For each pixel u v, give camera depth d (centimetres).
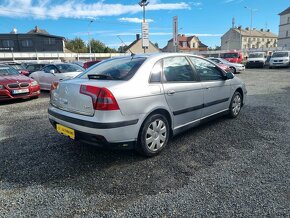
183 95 397
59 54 4509
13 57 4044
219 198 264
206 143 419
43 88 1118
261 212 241
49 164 346
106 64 408
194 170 327
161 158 363
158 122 366
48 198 268
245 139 435
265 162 346
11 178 309
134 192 278
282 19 6162
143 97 336
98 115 310
